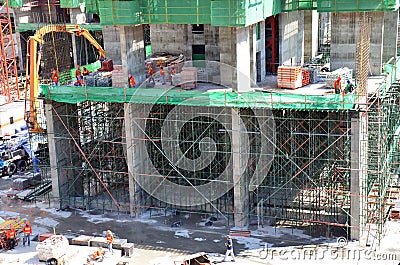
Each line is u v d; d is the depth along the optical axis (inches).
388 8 1525.6
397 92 1659.7
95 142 1713.8
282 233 1486.2
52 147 1637.6
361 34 1536.7
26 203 1712.6
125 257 1395.2
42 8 3319.4
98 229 1545.3
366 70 1535.4
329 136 1439.5
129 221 1587.1
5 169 1921.8
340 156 1521.9
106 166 1723.7
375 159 1515.7
